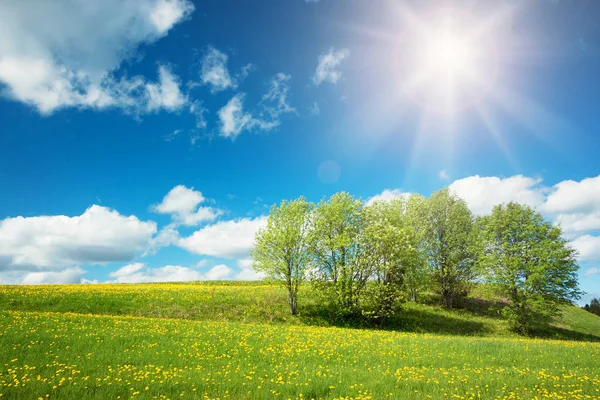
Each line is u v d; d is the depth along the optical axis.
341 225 42.09
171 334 20.52
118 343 17.00
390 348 19.30
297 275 39.12
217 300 39.81
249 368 13.75
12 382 10.57
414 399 10.25
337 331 27.05
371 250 39.56
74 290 41.62
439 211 50.41
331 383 11.84
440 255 48.88
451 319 42.00
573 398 10.55
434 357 16.94
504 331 39.41
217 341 19.11
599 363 16.36
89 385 10.73
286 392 10.73
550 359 17.16
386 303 37.94
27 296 36.34
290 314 38.47
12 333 17.69
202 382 11.34
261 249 40.09
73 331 19.42
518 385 12.08
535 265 39.06
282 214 41.12
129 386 10.73
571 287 37.69
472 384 12.05
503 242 41.09
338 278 38.38
